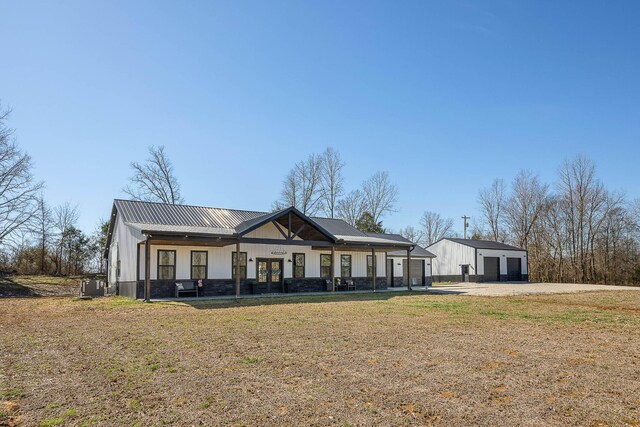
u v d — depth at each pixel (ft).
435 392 15.69
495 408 14.02
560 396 15.31
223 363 20.11
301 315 39.14
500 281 119.24
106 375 17.99
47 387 16.29
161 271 60.08
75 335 28.32
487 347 24.00
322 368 19.15
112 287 77.46
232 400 14.74
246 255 67.41
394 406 14.17
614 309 45.70
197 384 16.65
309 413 13.48
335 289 75.82
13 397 15.08
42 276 98.17
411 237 199.41
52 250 113.60
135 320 36.04
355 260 80.38
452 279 120.37
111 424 12.57
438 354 22.11
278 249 70.69
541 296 64.54
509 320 35.81
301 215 64.28
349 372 18.47
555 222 142.61
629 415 13.44
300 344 24.81
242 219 74.43
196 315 39.40
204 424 12.59
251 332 29.22
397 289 81.15
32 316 39.45
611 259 135.44
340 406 14.15
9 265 104.99
